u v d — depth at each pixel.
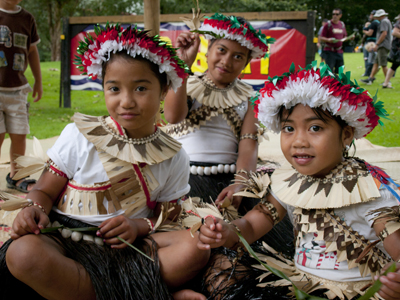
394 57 7.18
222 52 2.07
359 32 22.69
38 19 20.95
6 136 4.49
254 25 5.30
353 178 1.35
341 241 1.34
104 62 1.43
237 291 1.35
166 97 2.03
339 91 1.27
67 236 1.38
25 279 1.19
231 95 2.17
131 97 1.40
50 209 1.46
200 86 2.16
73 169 1.48
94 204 1.47
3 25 2.67
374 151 3.39
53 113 6.27
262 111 1.46
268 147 3.84
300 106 1.32
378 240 1.28
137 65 1.39
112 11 18.55
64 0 18.58
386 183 1.32
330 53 7.89
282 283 1.35
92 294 1.29
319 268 1.39
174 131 2.27
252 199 2.12
